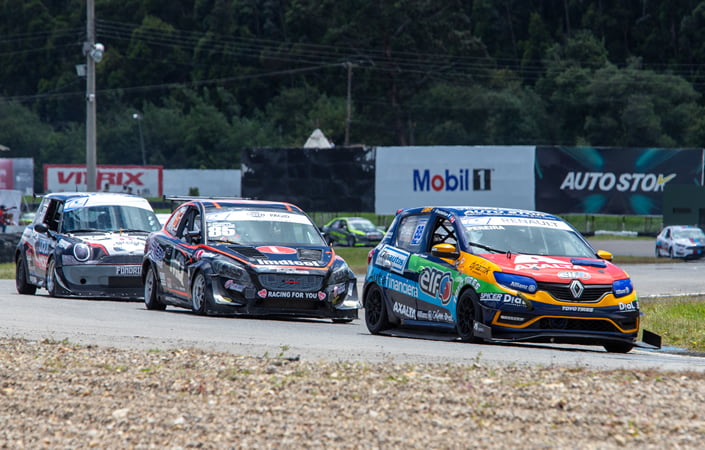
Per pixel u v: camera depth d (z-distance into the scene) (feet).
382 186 558.15
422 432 75.25
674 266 419.74
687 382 95.09
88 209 233.76
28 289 242.99
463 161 540.11
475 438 73.41
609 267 142.31
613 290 137.39
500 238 148.56
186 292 181.57
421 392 89.10
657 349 142.61
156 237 198.29
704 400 86.43
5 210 523.70
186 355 112.98
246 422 78.89
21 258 243.19
